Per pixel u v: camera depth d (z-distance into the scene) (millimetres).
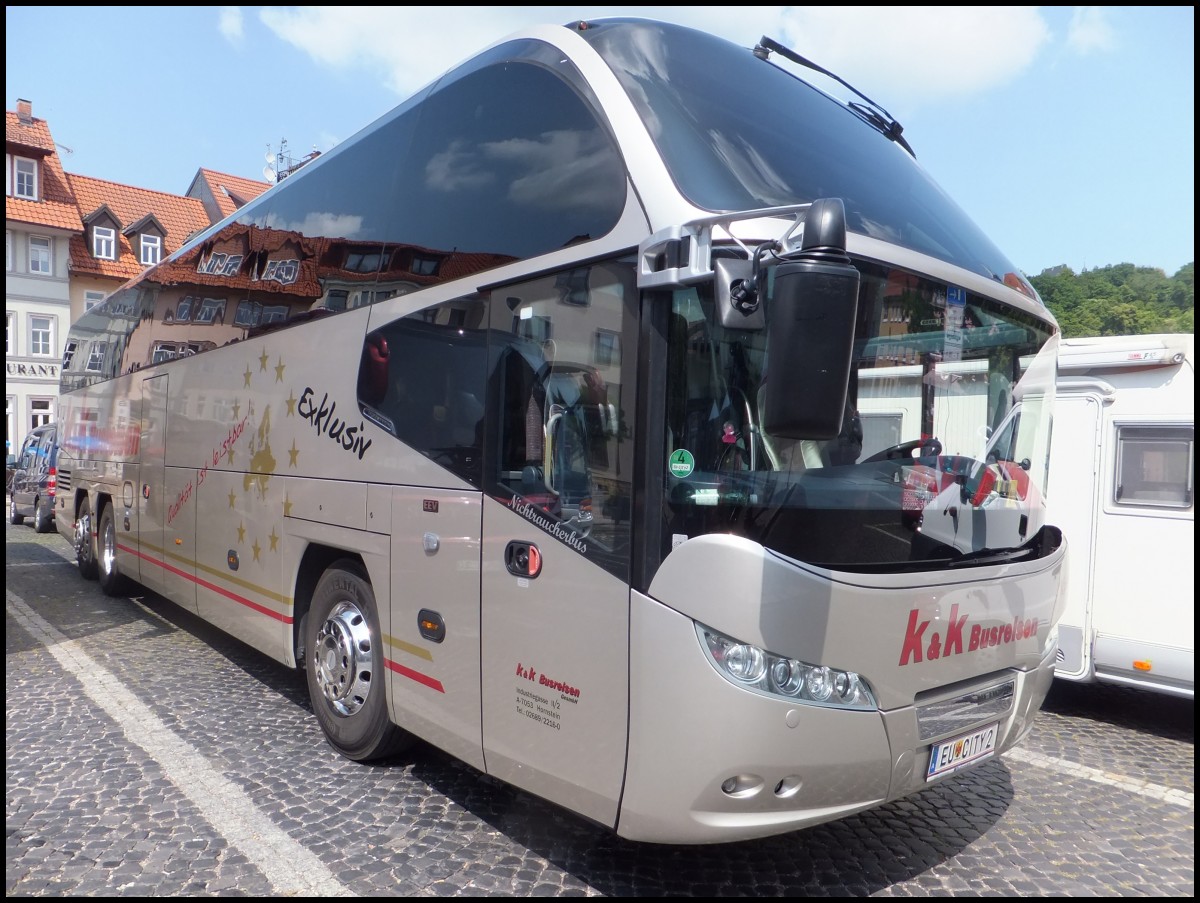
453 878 3408
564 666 3158
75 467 10578
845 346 2396
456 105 4211
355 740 4523
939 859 3768
